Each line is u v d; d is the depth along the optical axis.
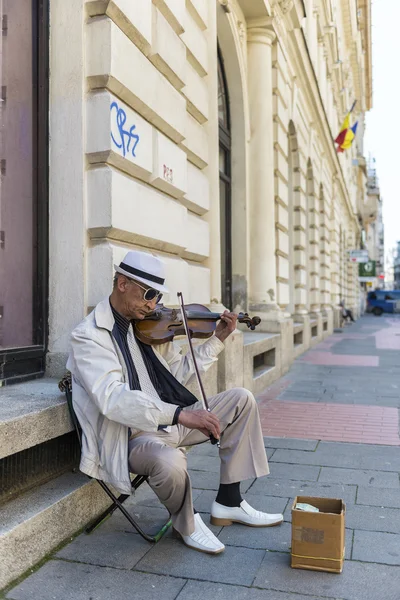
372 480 4.23
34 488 3.21
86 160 3.95
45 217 3.95
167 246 5.00
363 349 14.59
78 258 3.91
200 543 3.04
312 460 4.74
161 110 4.74
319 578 2.79
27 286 3.93
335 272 24.41
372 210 59.25
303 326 13.65
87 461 2.96
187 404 3.18
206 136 6.30
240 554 3.04
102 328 3.00
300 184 13.72
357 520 3.48
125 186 4.09
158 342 3.20
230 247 9.48
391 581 2.76
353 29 28.97
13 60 3.85
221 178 9.02
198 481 4.17
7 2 3.81
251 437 3.35
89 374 2.88
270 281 9.66
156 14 4.68
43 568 2.85
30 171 3.93
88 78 3.95
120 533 3.25
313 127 16.19
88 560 2.94
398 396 7.74
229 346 6.18
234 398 3.29
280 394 7.89
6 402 3.12
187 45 5.68
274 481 4.20
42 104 3.95
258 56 9.66
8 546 2.66
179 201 5.49
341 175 24.89
